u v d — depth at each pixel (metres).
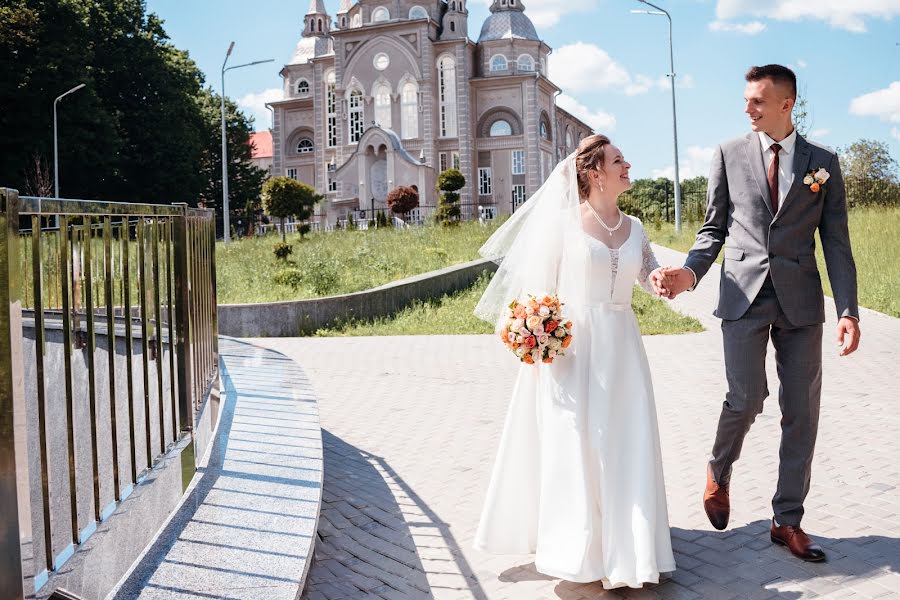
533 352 3.53
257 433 4.96
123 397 5.70
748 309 3.81
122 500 3.37
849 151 28.77
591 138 3.79
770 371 8.89
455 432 6.54
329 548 4.09
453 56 62.44
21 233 2.68
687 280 3.88
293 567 3.02
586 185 3.79
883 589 3.44
